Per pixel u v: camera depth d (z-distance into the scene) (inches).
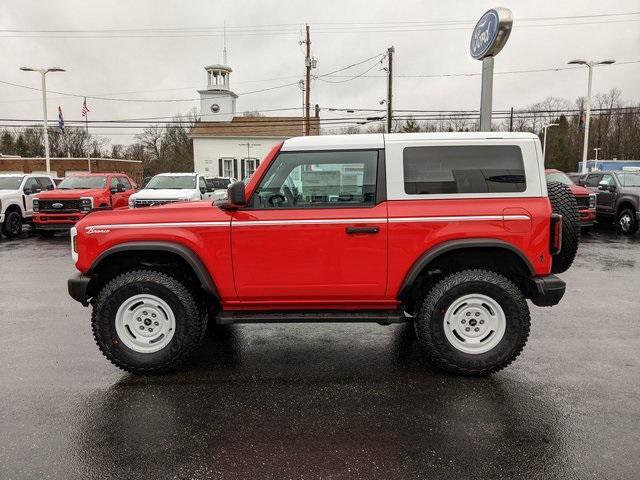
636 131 2829.7
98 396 146.0
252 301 161.8
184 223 157.2
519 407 137.1
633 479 105.0
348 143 157.1
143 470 109.0
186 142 2581.2
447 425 127.7
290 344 190.2
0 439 122.1
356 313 160.7
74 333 205.5
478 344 157.6
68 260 395.9
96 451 116.5
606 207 558.6
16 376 160.9
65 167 2031.3
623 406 137.4
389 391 148.3
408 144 156.3
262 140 1743.4
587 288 281.6
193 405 140.0
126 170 2256.4
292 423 129.4
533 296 158.1
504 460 112.0
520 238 152.9
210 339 196.7
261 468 109.5
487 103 353.1
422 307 156.9
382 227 154.3
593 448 116.5
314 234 155.5
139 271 162.2
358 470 108.4
